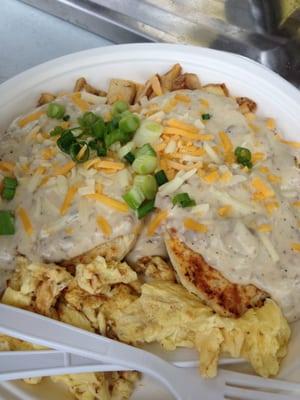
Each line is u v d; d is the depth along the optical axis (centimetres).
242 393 21
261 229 23
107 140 25
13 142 26
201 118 26
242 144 26
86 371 21
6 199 24
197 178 24
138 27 37
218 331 22
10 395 21
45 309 22
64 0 37
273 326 22
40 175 24
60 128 26
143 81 30
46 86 29
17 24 37
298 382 22
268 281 23
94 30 37
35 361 21
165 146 25
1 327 20
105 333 23
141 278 25
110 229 23
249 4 38
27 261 23
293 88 29
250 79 29
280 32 37
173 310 23
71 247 23
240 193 24
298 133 28
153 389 23
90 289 23
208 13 38
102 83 30
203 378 22
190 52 30
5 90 28
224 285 23
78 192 24
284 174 26
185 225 23
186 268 23
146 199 24
